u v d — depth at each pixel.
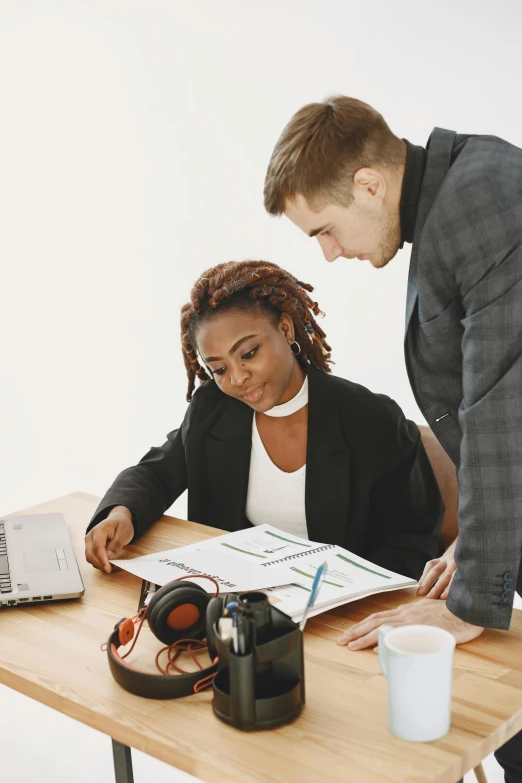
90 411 3.39
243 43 3.15
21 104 3.15
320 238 1.26
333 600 1.16
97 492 3.38
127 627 1.07
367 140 1.17
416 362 1.30
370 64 3.09
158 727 0.92
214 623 0.98
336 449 1.58
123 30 3.13
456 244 1.12
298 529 1.64
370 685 0.99
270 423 1.63
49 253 3.27
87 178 3.24
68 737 2.15
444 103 3.09
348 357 3.33
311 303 1.66
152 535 1.52
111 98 3.20
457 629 1.09
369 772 0.83
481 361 1.10
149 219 3.30
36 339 3.31
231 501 1.66
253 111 3.19
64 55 3.14
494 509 1.09
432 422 1.33
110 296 3.34
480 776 1.52
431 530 1.59
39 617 1.21
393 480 1.59
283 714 0.91
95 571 1.38
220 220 3.30
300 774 0.83
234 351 1.51
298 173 1.19
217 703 0.93
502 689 0.97
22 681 1.04
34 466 3.36
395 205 1.21
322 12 3.08
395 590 1.25
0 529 1.52
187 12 3.12
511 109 3.06
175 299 3.36
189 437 1.68
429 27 3.04
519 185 1.12
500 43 3.02
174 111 3.21
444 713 0.88
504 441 1.09
